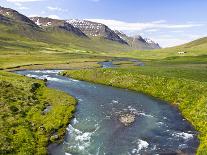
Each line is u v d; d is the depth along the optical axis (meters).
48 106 59.34
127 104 64.56
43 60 179.12
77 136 43.53
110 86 88.06
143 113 57.03
